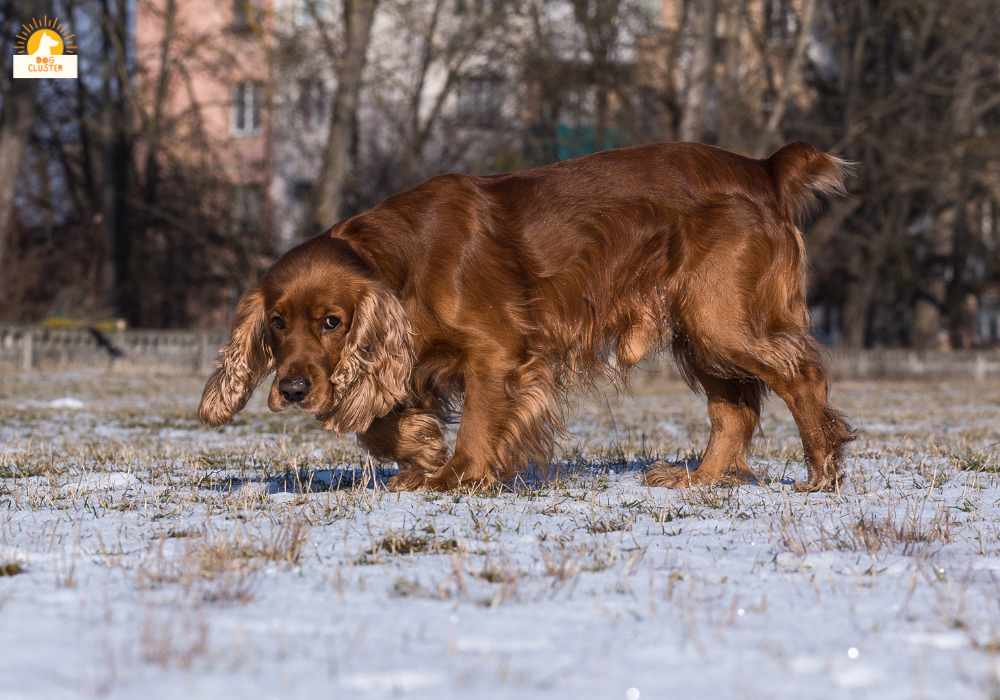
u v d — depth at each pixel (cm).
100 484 801
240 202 3984
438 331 730
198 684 320
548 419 745
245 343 722
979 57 3544
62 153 4028
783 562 513
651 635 384
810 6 3284
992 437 1295
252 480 838
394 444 764
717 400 811
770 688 322
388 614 411
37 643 363
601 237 752
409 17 3662
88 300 3419
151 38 4481
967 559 528
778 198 779
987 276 4250
